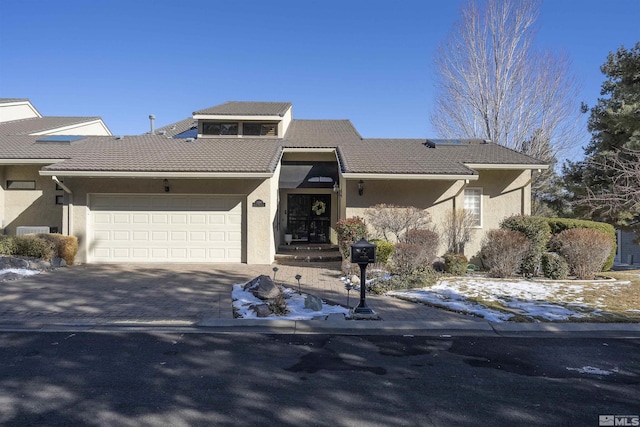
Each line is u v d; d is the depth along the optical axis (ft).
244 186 46.91
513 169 51.62
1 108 72.43
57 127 66.64
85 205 46.55
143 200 47.32
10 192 51.21
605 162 58.39
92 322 24.79
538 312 27.12
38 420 13.39
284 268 44.42
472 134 86.63
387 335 23.47
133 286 34.42
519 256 38.60
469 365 18.83
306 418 13.78
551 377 17.52
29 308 27.40
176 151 51.90
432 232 42.27
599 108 64.75
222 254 47.47
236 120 63.82
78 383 16.31
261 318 25.44
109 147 53.36
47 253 42.06
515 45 82.89
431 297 30.86
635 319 25.75
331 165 60.34
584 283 35.70
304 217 60.64
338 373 17.71
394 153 54.39
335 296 31.65
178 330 23.79
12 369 17.70
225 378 17.01
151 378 16.88
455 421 13.70
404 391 15.97
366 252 26.09
